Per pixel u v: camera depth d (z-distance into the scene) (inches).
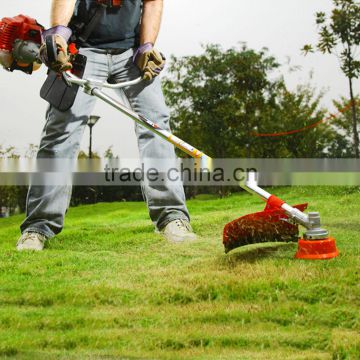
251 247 119.4
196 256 119.4
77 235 148.6
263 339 73.9
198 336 75.1
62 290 96.4
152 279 102.1
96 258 122.3
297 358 67.1
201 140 287.7
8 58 123.8
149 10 138.2
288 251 112.7
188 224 139.6
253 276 97.3
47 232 136.9
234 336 74.9
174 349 72.4
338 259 102.8
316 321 79.7
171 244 132.6
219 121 281.6
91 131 233.5
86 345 73.4
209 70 280.7
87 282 102.8
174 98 289.1
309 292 89.2
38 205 135.8
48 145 134.3
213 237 139.5
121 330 78.7
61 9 128.0
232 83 282.8
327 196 192.7
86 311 87.6
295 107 278.4
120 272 109.7
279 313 82.9
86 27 135.8
